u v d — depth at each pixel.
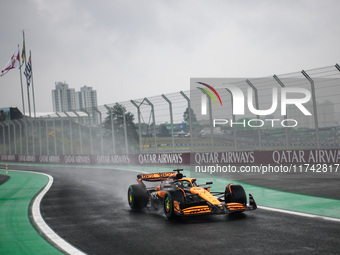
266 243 6.40
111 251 6.48
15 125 48.56
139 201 10.58
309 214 8.70
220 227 7.86
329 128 18.47
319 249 5.89
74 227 8.74
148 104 27.61
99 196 14.20
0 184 21.58
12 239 7.82
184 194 9.05
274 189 13.18
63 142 38.88
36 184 20.39
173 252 6.19
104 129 32.53
